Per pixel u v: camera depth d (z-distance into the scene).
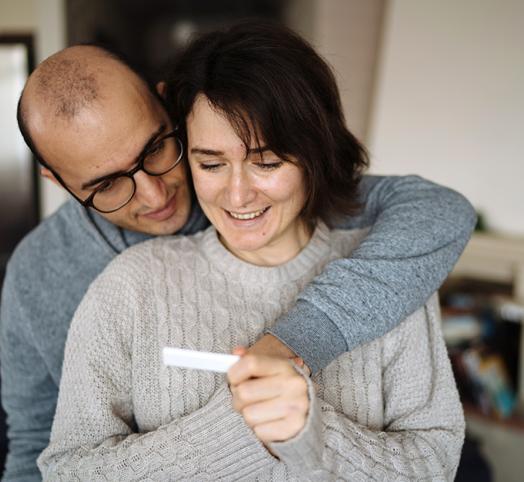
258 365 0.64
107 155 0.91
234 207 0.84
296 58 0.82
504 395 2.11
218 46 0.81
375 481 0.77
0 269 2.55
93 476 0.77
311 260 0.97
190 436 0.76
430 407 0.90
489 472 1.61
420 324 0.94
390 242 0.91
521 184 2.16
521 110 2.16
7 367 1.14
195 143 0.82
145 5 3.94
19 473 1.10
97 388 0.84
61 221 1.13
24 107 0.92
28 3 2.48
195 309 0.90
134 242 1.10
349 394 0.89
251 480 0.80
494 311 2.22
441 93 2.32
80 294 1.08
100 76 0.90
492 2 2.20
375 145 2.48
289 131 0.81
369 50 2.65
